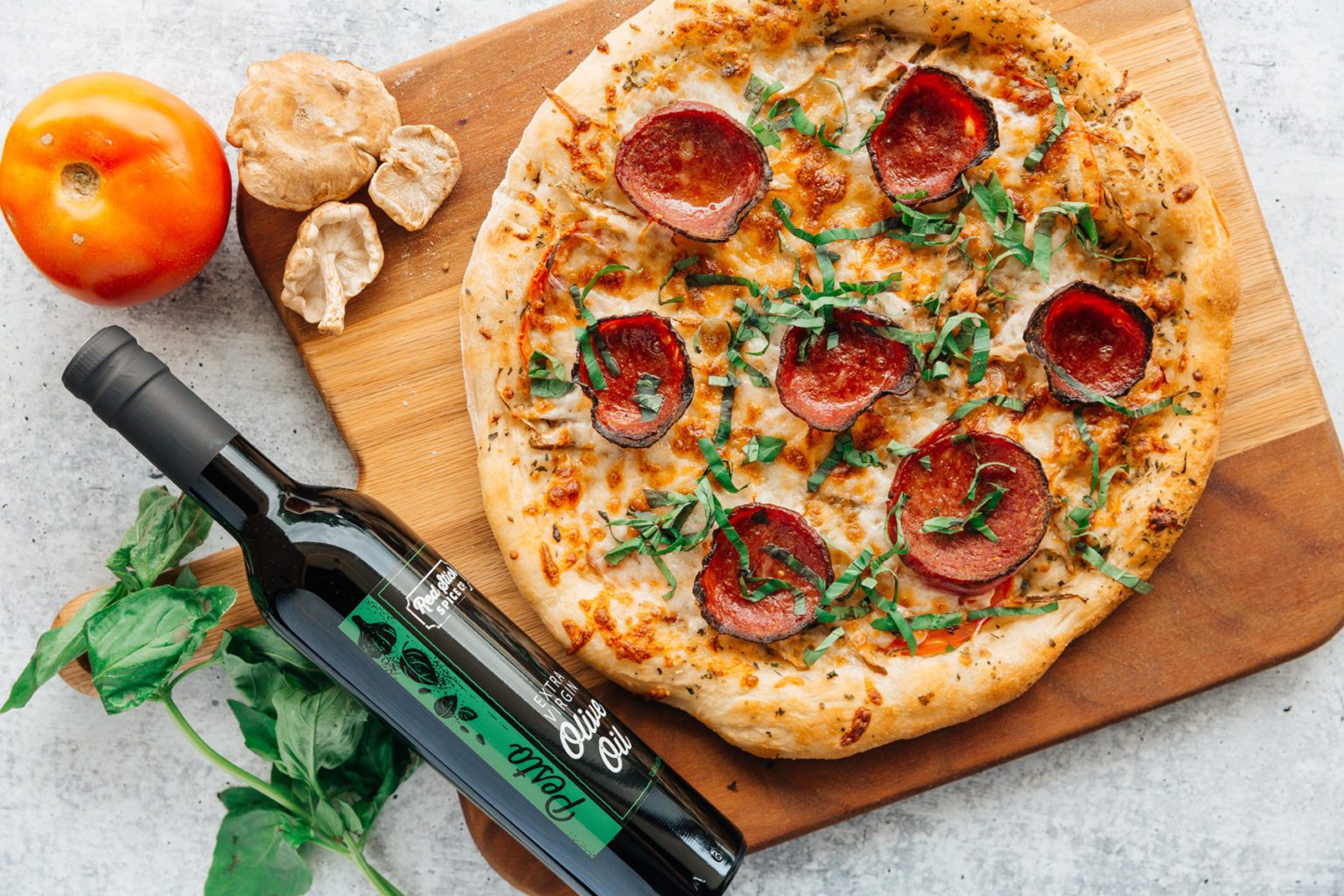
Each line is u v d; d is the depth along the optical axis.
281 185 0.71
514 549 0.70
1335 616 0.73
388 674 0.66
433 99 0.74
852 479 0.70
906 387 0.68
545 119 0.71
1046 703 0.73
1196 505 0.74
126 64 0.77
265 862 0.74
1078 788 0.76
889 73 0.71
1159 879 0.76
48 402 0.76
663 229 0.70
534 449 0.70
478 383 0.70
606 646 0.69
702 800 0.69
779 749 0.70
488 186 0.74
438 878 0.76
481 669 0.66
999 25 0.71
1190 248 0.71
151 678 0.69
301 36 0.77
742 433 0.70
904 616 0.70
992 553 0.69
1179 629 0.73
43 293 0.76
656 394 0.69
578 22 0.74
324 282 0.73
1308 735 0.76
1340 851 0.75
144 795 0.76
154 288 0.72
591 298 0.70
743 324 0.70
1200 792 0.76
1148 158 0.71
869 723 0.70
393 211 0.72
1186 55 0.75
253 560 0.66
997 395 0.70
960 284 0.70
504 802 0.67
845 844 0.76
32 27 0.77
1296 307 0.78
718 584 0.69
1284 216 0.78
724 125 0.69
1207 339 0.71
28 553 0.76
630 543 0.70
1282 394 0.74
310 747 0.71
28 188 0.70
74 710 0.76
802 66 0.71
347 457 0.76
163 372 0.61
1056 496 0.70
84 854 0.76
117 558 0.71
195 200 0.71
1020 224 0.70
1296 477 0.74
